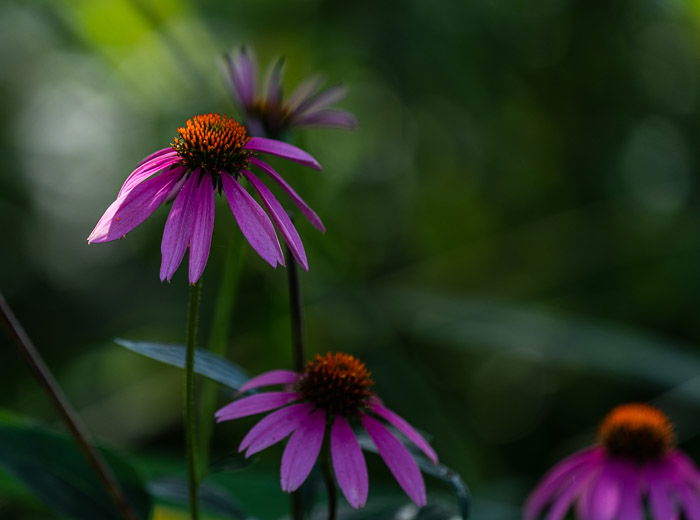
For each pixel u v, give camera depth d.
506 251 1.96
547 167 2.06
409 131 2.12
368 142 2.10
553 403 1.81
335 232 1.61
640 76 2.11
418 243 1.99
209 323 1.69
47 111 1.99
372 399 0.98
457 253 1.96
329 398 0.97
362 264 1.72
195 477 0.95
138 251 1.87
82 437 0.98
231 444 1.56
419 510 1.01
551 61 2.07
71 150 1.97
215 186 0.95
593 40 2.07
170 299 1.79
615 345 1.49
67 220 1.92
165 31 1.62
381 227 2.02
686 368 1.45
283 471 0.95
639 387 1.76
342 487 0.95
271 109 1.08
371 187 2.06
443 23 1.97
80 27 1.64
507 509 1.25
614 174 2.04
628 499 1.11
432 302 1.64
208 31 1.72
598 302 1.87
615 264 1.91
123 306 1.79
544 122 2.08
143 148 1.93
